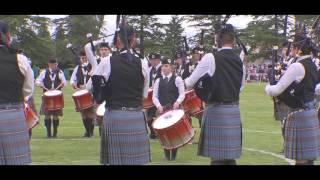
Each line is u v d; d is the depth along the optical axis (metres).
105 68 11.66
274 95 12.98
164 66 19.72
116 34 12.09
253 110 38.19
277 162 17.12
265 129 26.73
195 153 19.22
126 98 11.70
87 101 23.27
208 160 17.69
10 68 10.87
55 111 23.58
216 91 12.20
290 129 13.06
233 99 12.33
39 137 23.67
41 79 24.33
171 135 14.70
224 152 12.24
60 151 19.48
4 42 11.08
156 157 18.31
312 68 12.85
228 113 12.27
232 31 12.54
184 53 24.81
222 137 12.25
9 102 10.84
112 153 11.72
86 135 23.86
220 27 12.80
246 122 30.06
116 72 11.63
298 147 12.95
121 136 11.66
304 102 12.86
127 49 11.88
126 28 11.92
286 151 13.23
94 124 24.70
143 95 12.15
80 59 24.78
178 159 17.92
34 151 19.44
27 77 11.18
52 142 21.97
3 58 10.88
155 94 19.67
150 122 22.70
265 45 107.12
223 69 12.21
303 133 12.90
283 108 18.53
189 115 20.72
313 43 13.13
